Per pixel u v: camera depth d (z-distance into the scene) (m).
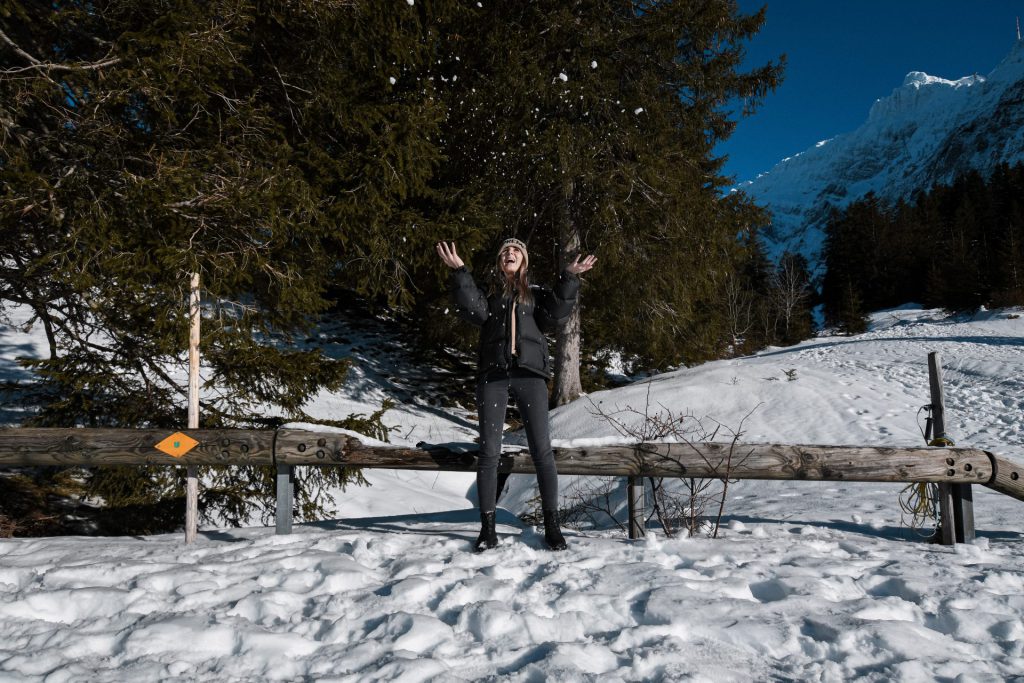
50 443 3.82
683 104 15.62
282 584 2.94
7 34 6.29
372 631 2.43
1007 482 3.75
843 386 15.62
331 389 7.52
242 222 6.26
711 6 14.02
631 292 15.80
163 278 5.81
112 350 7.52
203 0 6.46
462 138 13.80
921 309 56.84
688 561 3.22
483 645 2.30
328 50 8.34
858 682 2.00
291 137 8.93
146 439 3.83
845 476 3.73
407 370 19.31
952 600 2.64
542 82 12.88
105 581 3.04
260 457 3.82
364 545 3.49
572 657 2.13
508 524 4.44
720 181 15.89
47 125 6.71
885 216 84.88
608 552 3.35
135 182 5.77
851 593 2.82
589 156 13.48
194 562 3.29
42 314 7.29
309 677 2.07
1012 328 27.70
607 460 3.75
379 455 3.81
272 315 8.09
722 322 21.30
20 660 2.19
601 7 13.93
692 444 3.77
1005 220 62.84
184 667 2.13
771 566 3.16
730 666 2.12
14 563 3.28
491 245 14.66
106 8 6.47
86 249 5.66
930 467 3.72
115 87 6.02
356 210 8.16
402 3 8.59
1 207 5.44
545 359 3.45
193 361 4.05
